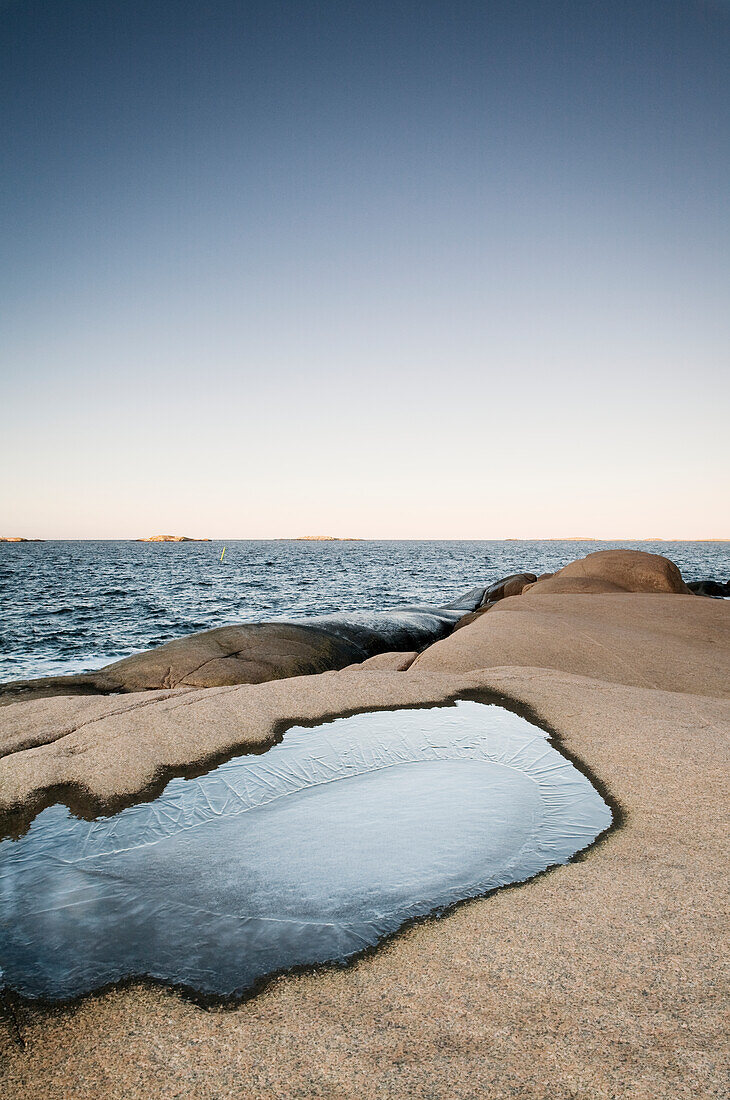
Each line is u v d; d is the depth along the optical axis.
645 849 3.19
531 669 6.37
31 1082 1.97
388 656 8.27
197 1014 2.23
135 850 3.42
